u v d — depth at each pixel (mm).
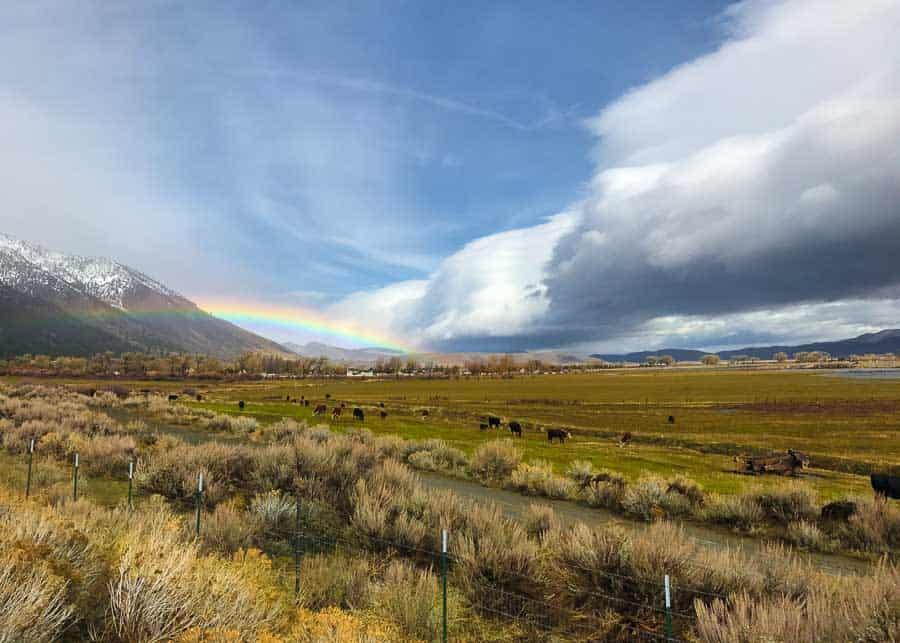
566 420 60312
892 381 133625
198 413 49062
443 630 6211
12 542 5246
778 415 63969
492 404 85000
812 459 33625
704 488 22719
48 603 4664
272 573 7883
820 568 10992
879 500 14977
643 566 7520
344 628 5246
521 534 9805
